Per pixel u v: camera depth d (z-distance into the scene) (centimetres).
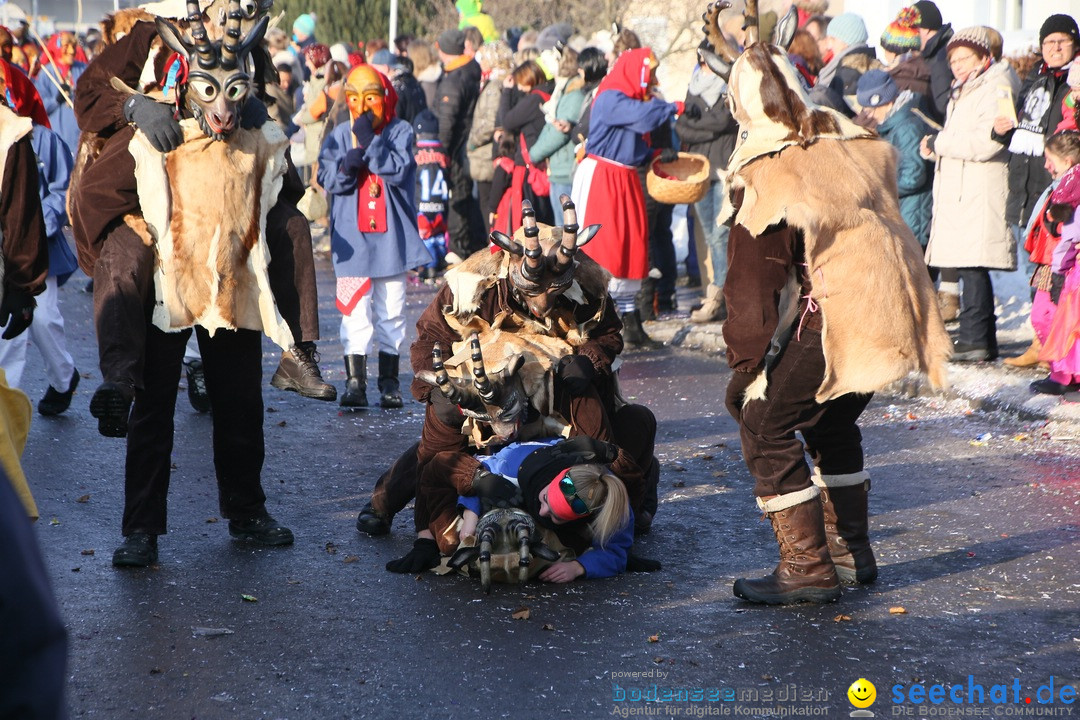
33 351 2745
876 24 4438
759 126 1197
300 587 1312
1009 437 1973
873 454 1897
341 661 1099
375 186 2203
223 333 1426
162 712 992
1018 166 2394
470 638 1156
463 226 3988
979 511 1581
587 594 1285
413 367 1385
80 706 1001
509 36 5019
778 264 1172
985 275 2461
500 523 1292
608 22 6078
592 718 982
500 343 1352
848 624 1187
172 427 1409
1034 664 1082
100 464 1841
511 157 3244
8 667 407
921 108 2778
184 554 1430
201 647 1133
